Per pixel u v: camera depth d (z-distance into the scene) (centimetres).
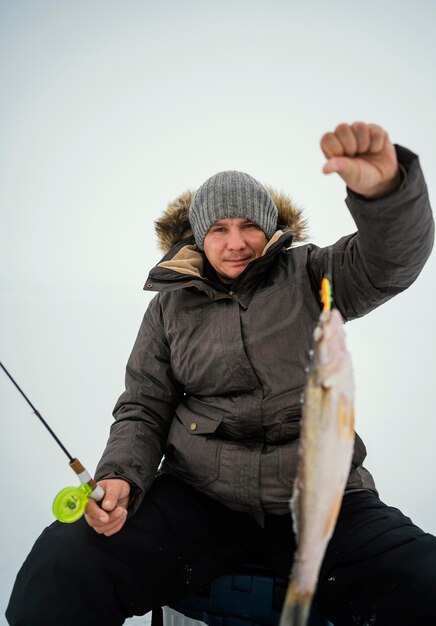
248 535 170
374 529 150
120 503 163
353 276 168
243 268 192
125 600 154
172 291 197
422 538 144
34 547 159
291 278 179
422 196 136
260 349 170
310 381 86
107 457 176
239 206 188
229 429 172
